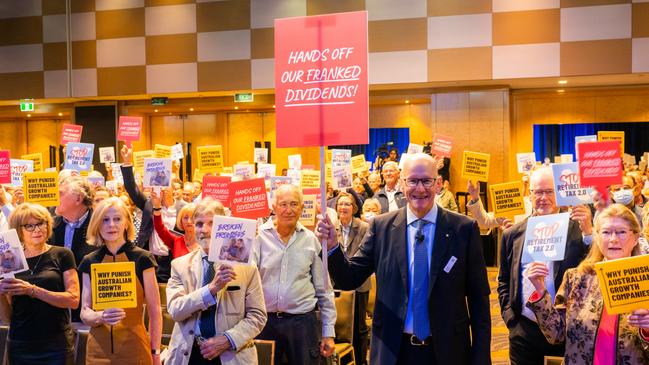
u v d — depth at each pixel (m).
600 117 13.20
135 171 9.16
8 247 3.65
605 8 11.63
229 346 3.24
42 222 3.89
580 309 2.91
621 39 11.58
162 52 13.88
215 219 3.23
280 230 4.21
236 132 15.35
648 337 2.66
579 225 3.83
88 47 14.32
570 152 13.36
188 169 15.57
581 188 3.81
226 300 3.33
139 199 5.52
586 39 11.73
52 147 16.70
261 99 14.06
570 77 11.94
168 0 13.83
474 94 12.84
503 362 6.17
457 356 3.03
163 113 15.56
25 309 3.80
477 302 3.12
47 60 14.55
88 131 14.88
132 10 14.04
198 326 3.30
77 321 4.48
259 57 13.39
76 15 14.37
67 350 3.90
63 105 15.27
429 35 12.42
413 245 3.16
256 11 13.38
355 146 14.20
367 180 10.02
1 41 14.77
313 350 4.11
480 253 3.14
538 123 13.48
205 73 13.66
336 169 7.37
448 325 3.04
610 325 2.79
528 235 3.29
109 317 3.43
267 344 3.67
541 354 3.75
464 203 12.66
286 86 3.27
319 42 3.24
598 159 3.72
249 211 5.04
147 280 3.71
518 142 13.59
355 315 5.80
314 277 4.23
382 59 12.64
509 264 4.04
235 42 13.51
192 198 8.34
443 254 3.09
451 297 3.06
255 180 5.05
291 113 3.26
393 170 8.49
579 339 2.88
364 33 3.18
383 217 3.32
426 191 3.07
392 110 14.01
